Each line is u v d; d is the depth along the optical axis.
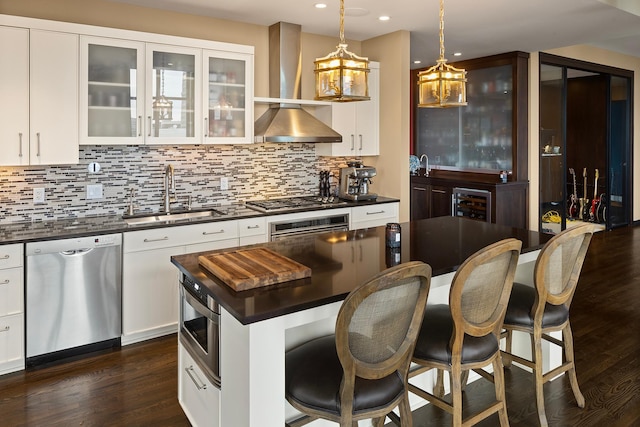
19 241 3.10
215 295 1.99
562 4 4.07
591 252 6.57
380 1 3.97
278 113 4.59
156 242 3.65
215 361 2.15
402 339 1.87
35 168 3.71
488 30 4.97
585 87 8.30
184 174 4.39
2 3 3.49
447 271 2.35
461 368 2.15
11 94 3.28
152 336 3.75
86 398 2.88
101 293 3.46
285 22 4.58
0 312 3.09
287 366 2.03
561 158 7.04
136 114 3.76
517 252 2.16
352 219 4.71
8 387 2.99
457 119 7.05
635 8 4.45
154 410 2.75
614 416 2.67
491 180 6.43
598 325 3.97
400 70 4.96
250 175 4.77
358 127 5.11
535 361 2.54
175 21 4.22
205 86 4.04
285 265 2.29
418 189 7.16
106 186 4.02
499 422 2.62
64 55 3.44
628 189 8.38
